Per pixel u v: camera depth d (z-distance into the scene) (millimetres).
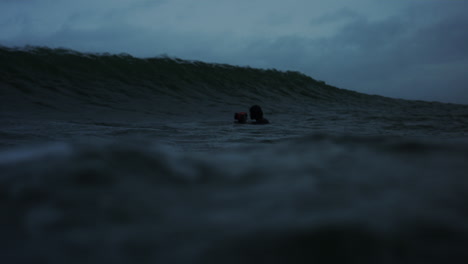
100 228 459
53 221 471
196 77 22531
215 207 522
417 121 10156
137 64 21516
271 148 1032
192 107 16781
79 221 471
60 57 19219
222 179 661
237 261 401
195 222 475
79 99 15000
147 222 475
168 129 7531
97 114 12523
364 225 455
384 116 12664
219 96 20469
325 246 423
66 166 623
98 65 19844
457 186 589
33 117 10281
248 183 636
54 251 414
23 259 402
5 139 4859
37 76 16547
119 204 518
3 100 12891
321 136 1166
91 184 570
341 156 828
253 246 422
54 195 534
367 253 412
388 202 521
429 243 423
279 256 410
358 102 24750
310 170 714
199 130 7340
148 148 777
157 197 551
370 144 1002
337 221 459
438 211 491
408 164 735
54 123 8289
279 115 14883
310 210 503
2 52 17672
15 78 15617
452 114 13352
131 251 413
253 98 21219
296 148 1000
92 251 413
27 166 627
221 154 949
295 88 26016
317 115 14477
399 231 442
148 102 16500
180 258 403
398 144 952
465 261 398
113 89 17500
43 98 14062
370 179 644
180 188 599
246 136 6074
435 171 680
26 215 486
